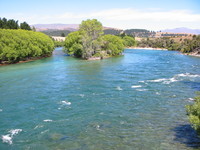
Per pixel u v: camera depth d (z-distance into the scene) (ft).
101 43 344.49
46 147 69.51
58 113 98.27
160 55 395.75
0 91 135.33
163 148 67.56
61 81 162.81
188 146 68.39
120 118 92.12
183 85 146.61
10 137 76.13
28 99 118.93
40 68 229.04
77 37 362.33
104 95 125.29
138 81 160.15
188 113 67.56
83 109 102.99
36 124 86.63
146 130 80.59
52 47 396.16
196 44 433.89
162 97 120.37
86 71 207.72
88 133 78.69
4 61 279.49
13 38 278.87
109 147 68.80
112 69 218.59
